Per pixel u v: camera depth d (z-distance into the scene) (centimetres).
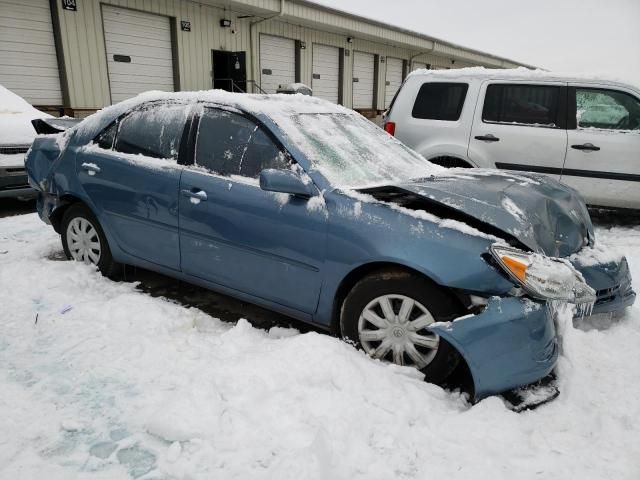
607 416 223
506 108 586
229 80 1370
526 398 235
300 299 283
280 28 1534
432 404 230
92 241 390
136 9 1139
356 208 259
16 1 948
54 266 390
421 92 625
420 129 622
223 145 312
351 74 1884
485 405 228
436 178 322
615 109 556
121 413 225
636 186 547
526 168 580
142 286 385
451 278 235
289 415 219
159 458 200
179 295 373
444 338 234
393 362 259
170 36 1244
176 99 344
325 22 1566
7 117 622
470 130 595
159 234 337
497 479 189
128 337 289
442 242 240
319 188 271
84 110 1071
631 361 271
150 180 335
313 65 1700
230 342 281
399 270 253
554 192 324
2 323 304
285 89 1362
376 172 310
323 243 266
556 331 255
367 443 206
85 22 1049
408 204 279
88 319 310
